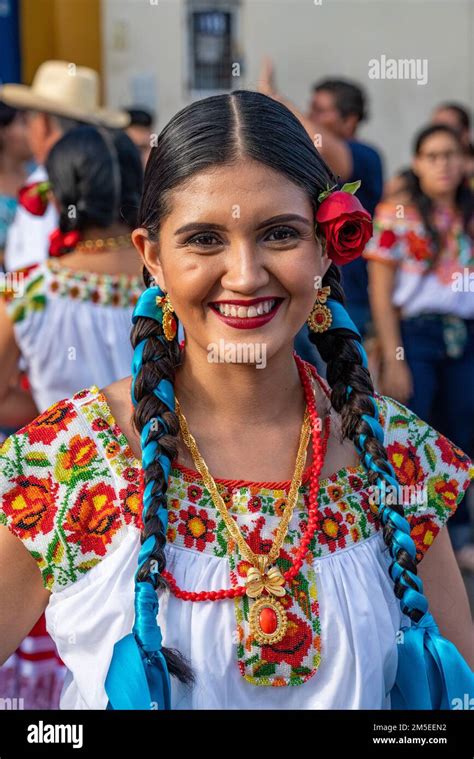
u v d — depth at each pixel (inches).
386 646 73.6
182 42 350.3
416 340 216.1
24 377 141.8
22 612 74.2
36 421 74.3
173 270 70.0
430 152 210.4
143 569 68.9
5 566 72.9
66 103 227.9
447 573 80.4
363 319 235.6
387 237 213.8
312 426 75.4
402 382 215.0
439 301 214.2
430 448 80.0
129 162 130.5
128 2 346.6
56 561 71.5
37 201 140.9
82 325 128.2
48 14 347.3
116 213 128.7
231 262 68.4
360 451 76.3
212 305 70.4
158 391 73.6
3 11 342.0
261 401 74.3
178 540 71.4
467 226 214.5
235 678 70.5
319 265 73.2
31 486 72.6
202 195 67.9
